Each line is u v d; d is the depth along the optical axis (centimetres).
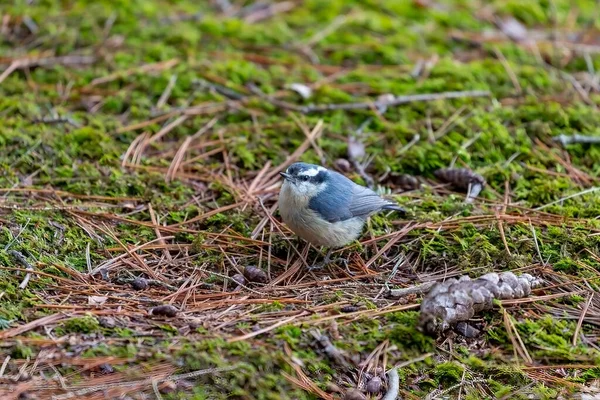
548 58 1584
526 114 1387
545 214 1141
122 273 998
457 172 1227
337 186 1051
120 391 797
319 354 869
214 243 1077
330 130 1349
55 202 1116
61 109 1340
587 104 1437
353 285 1005
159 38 1568
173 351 838
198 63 1495
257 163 1270
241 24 1627
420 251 1059
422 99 1420
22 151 1220
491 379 867
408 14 1727
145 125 1330
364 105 1402
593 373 872
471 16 1720
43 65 1456
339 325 906
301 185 1024
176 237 1081
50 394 785
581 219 1123
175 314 908
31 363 818
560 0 1798
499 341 913
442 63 1527
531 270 1024
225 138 1316
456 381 864
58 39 1519
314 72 1506
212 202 1168
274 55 1559
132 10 1631
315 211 1025
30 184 1159
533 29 1702
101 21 1590
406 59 1561
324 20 1692
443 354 896
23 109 1324
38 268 977
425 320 898
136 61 1486
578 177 1255
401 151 1289
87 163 1212
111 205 1133
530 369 879
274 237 1098
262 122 1363
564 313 955
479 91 1445
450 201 1171
